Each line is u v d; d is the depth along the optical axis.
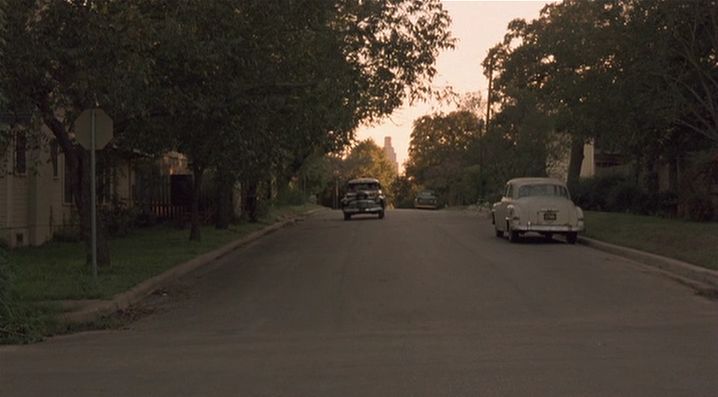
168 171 38.19
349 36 19.08
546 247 21.77
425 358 8.58
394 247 22.33
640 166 31.48
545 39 23.94
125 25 12.51
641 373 7.70
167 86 14.68
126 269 15.91
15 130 16.12
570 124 24.88
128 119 15.58
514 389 7.16
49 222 23.78
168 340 10.05
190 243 22.53
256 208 34.84
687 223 22.55
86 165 15.84
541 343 9.34
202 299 13.61
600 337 9.65
